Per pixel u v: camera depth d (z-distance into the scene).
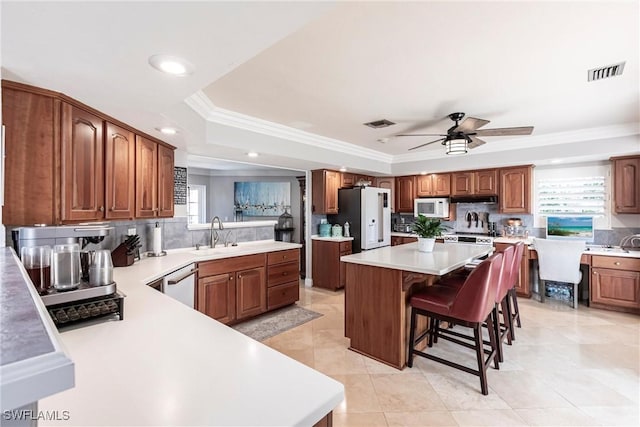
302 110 3.11
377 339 2.67
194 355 0.99
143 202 2.55
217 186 7.34
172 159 3.12
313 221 5.30
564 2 1.51
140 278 2.12
